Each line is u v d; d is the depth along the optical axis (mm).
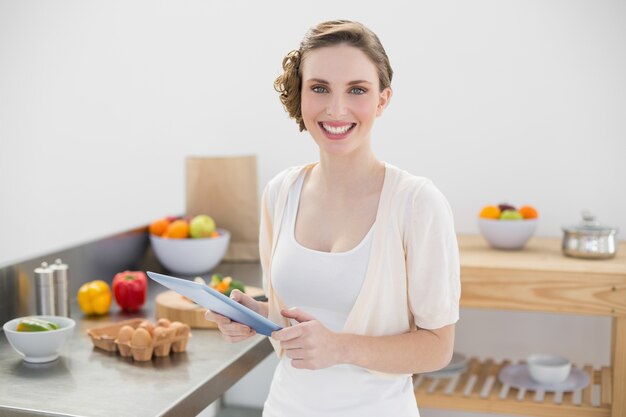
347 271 1389
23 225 3305
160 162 3088
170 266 2650
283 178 1547
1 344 1950
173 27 3002
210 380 1685
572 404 2301
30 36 3170
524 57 2662
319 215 1459
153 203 3117
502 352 2785
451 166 2773
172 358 1828
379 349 1345
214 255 2639
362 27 1371
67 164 3209
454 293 1381
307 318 1339
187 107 3025
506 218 2471
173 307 2094
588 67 2609
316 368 1310
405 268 1395
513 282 2256
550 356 2492
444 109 2756
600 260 2340
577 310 2223
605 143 2627
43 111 3203
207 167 2797
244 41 2932
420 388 2420
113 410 1505
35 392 1605
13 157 3271
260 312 1544
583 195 2670
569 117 2648
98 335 1927
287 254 1454
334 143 1369
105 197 3178
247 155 2836
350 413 1399
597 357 2689
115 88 3102
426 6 2729
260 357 1975
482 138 2732
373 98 1364
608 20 2574
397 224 1381
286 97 1468
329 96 1349
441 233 1355
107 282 2553
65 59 3145
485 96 2713
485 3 2674
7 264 2090
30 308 2176
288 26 2881
